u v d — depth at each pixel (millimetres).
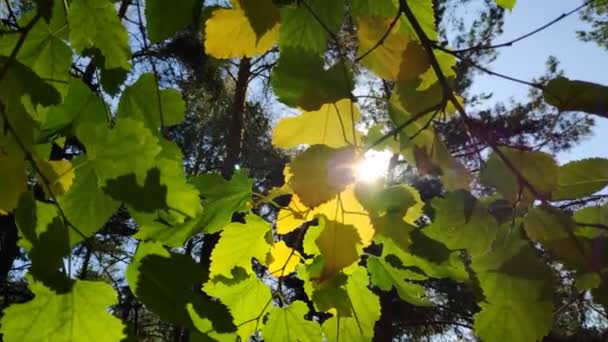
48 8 498
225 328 466
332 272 487
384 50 519
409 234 498
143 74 582
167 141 557
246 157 4348
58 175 453
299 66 506
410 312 5117
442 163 528
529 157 496
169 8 536
